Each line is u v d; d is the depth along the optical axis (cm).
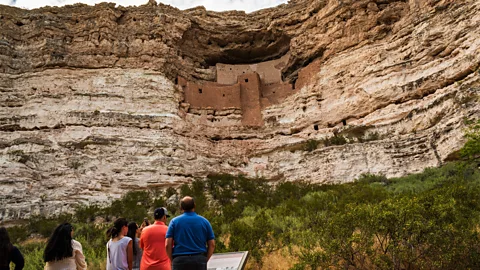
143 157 3058
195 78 3903
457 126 2383
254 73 3750
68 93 3366
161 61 3603
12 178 2691
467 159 2031
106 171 2944
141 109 3353
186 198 679
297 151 3203
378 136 2872
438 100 2612
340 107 3253
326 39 3575
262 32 4028
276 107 3594
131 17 3775
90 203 2742
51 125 3180
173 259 636
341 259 973
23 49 3597
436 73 2788
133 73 3516
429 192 1320
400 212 949
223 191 2762
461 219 1009
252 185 2892
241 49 4116
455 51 2764
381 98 3030
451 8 2919
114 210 2558
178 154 3131
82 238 1836
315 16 3722
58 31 3634
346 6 3509
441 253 869
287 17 3878
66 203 2708
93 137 3086
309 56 3706
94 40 3600
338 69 3400
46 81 3422
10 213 2555
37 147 2972
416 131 2711
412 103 2853
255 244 1256
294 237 1338
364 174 2673
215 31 4022
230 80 3966
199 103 3588
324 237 1023
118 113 3256
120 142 3100
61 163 2906
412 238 917
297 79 3659
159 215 761
